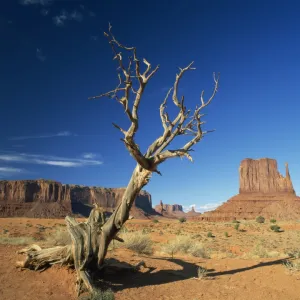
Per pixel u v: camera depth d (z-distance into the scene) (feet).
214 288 30.48
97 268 29.86
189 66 30.12
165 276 33.86
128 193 29.35
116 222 29.63
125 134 26.58
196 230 188.75
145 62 27.86
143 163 27.76
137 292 28.40
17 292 26.02
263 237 149.89
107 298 25.32
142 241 50.24
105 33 27.35
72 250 28.86
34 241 62.28
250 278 33.83
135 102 27.22
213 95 31.09
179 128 30.01
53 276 29.60
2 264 32.24
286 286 31.09
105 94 26.81
